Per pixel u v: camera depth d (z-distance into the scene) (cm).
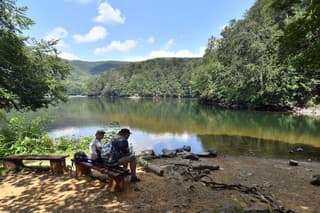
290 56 957
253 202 411
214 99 4741
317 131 1711
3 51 1098
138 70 13162
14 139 848
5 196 418
